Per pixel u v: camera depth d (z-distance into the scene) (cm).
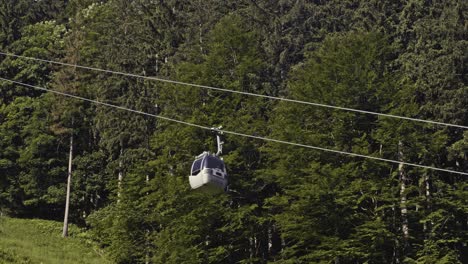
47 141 10738
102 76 10119
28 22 13450
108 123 9438
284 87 9244
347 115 7725
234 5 11081
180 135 8088
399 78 8225
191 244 7775
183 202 7856
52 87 10806
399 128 7362
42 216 10981
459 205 7125
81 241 9450
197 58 9531
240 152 8138
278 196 7506
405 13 9506
